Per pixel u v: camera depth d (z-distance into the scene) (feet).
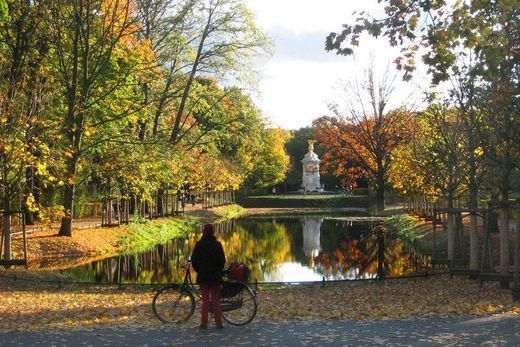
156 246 115.55
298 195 320.50
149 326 35.63
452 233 71.56
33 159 66.13
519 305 41.68
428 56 33.19
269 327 34.88
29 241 91.45
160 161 103.71
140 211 151.43
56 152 69.56
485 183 71.87
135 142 98.78
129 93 106.63
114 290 60.54
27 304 45.27
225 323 36.37
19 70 70.59
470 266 61.72
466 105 63.05
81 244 96.58
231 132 134.31
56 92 75.97
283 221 192.95
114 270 81.87
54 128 75.82
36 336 32.37
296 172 375.25
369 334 32.32
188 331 33.73
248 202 293.84
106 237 109.09
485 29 31.35
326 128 215.72
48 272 71.10
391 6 31.83
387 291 55.98
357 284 62.75
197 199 258.37
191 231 155.33
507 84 49.29
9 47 78.59
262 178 322.34
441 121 81.41
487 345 28.86
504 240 52.85
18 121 64.18
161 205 161.07
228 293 35.37
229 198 279.49
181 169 139.64
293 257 98.02
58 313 41.04
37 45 81.46
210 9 126.21
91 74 88.94
